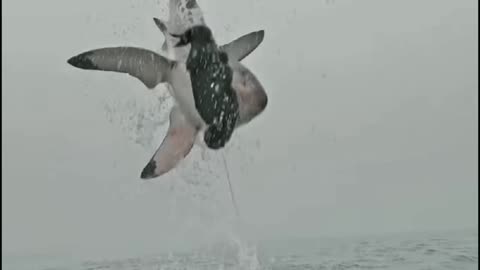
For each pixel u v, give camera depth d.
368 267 14.60
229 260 14.01
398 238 26.69
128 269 17.12
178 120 7.22
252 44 7.48
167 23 7.66
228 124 7.12
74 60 6.88
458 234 28.11
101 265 19.38
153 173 6.78
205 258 15.67
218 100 7.09
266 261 15.18
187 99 7.21
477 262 15.26
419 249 19.03
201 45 7.37
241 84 7.14
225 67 7.23
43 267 21.42
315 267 14.44
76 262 22.08
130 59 7.13
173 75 7.29
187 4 7.60
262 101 7.07
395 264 15.13
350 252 18.66
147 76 7.26
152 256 20.08
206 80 7.18
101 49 7.05
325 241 27.72
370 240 26.41
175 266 15.45
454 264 15.07
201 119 7.15
